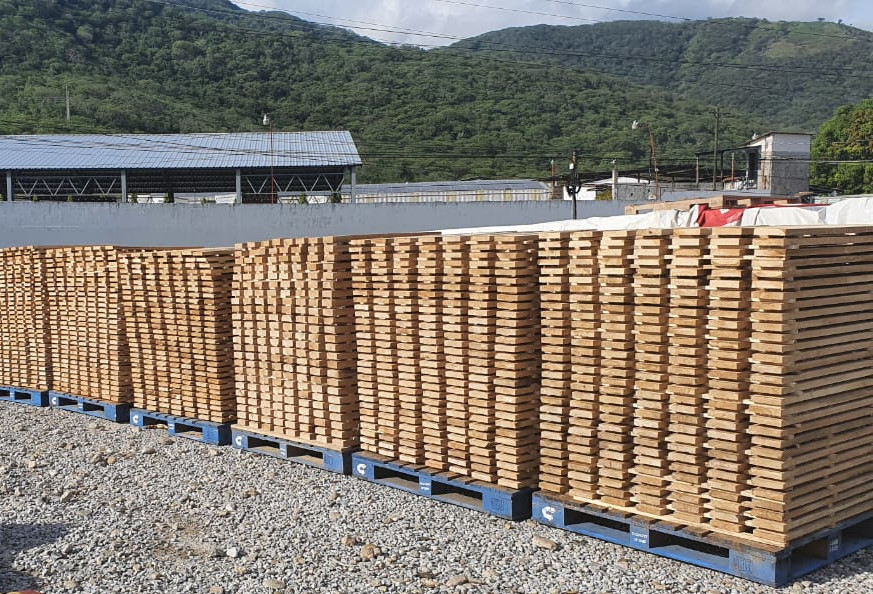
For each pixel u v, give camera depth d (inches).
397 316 328.5
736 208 452.4
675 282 247.0
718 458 238.7
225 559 264.8
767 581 225.6
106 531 294.0
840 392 241.6
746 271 233.6
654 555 251.9
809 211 410.9
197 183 1508.4
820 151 2192.4
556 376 279.7
